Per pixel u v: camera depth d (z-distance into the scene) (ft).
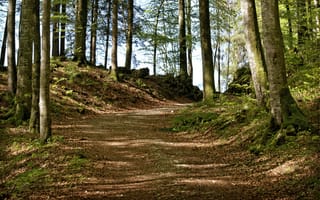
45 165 35.47
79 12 90.12
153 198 26.04
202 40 63.82
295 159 29.68
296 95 43.55
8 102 55.62
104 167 35.14
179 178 30.91
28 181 31.71
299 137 32.73
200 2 64.03
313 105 39.45
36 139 42.57
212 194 26.27
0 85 63.77
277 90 35.68
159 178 31.22
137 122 59.93
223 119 49.03
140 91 91.45
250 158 34.47
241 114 46.52
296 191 24.52
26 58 51.55
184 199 25.40
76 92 72.74
